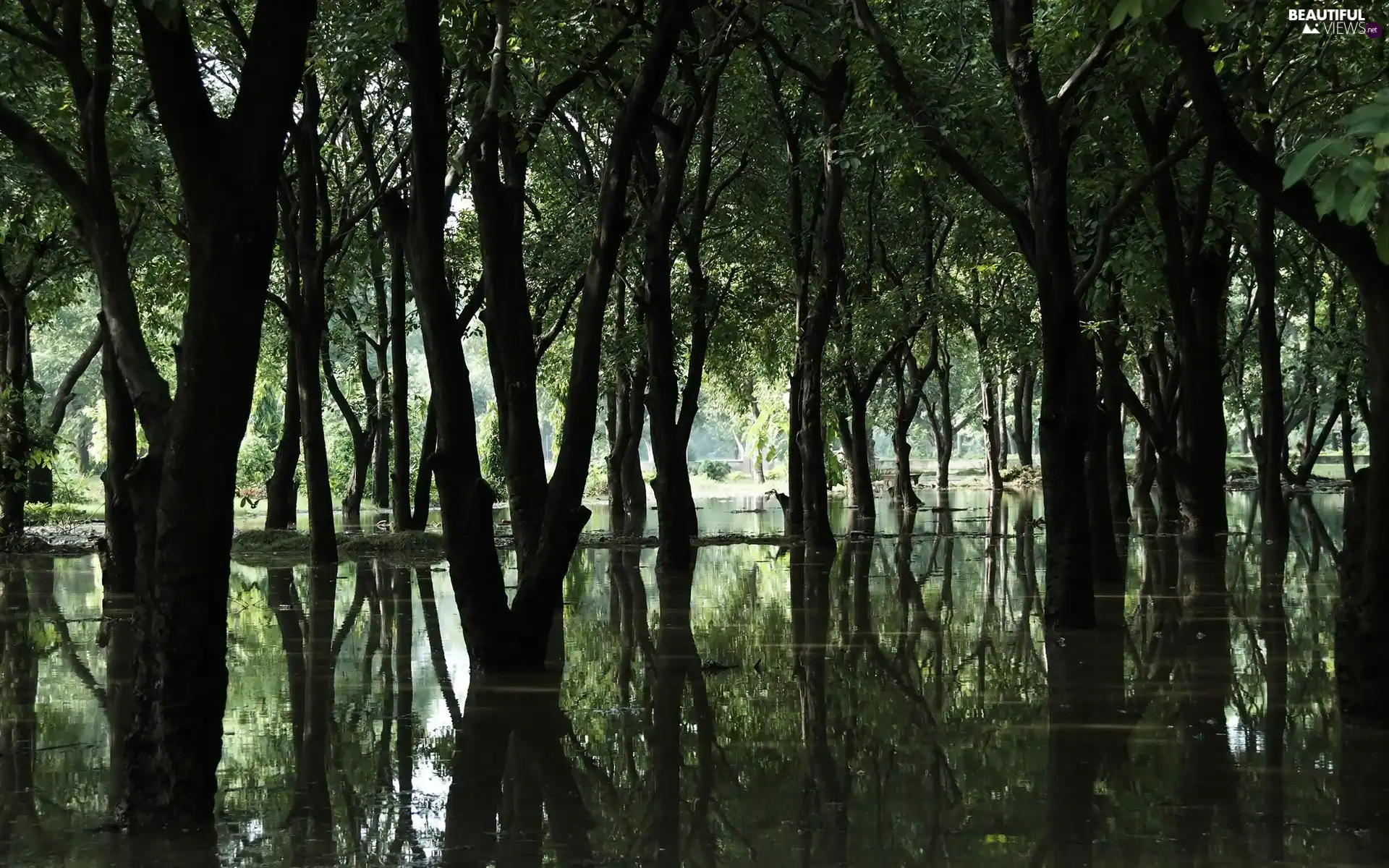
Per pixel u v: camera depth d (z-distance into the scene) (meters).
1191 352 21.67
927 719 9.81
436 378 12.05
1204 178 20.05
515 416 14.98
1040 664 12.08
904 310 28.64
